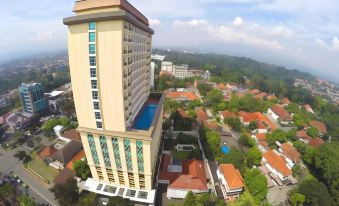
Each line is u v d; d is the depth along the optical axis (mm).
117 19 42781
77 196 57438
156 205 59656
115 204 51625
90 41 45531
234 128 109812
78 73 49188
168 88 191000
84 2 46969
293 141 100812
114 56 45344
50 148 82188
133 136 51438
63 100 142625
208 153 82500
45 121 117500
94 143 56156
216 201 58406
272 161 77625
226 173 66688
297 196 61469
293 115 130750
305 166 84312
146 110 72500
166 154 79250
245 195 64812
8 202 59781
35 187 67375
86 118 53688
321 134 115688
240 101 137000
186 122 99250
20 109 141250
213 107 134750
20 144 95188
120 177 60219
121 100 48812
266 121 115562
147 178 57969
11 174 73812
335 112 164750
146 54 73500
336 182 65625
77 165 66500
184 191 62469
